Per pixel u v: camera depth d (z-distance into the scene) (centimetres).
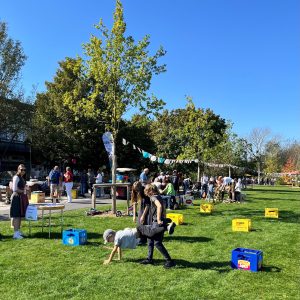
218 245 994
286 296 618
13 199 1044
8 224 1284
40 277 706
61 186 2473
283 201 2612
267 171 8381
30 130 3603
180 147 4069
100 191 2636
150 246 805
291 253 923
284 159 10338
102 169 4000
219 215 1648
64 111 3678
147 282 681
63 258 841
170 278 705
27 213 1055
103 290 639
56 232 1141
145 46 1614
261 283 684
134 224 1301
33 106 3709
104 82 1614
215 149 3722
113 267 775
